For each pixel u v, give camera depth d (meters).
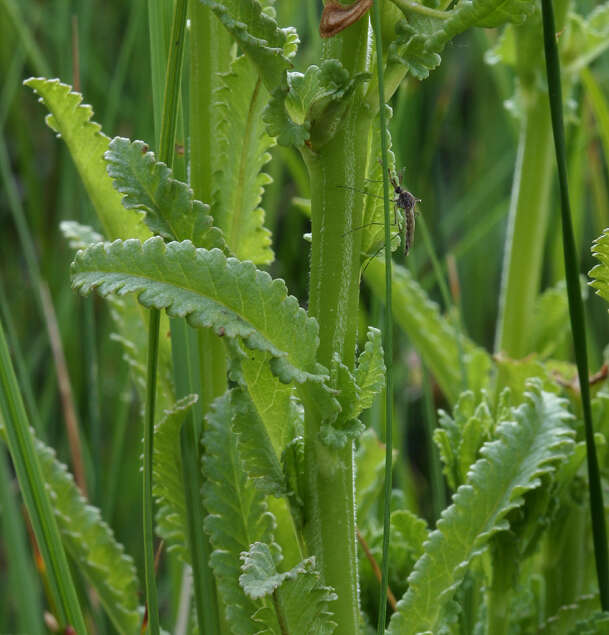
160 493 0.50
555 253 0.73
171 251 0.45
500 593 0.51
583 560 0.53
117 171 0.47
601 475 0.52
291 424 0.48
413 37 0.46
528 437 0.50
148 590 0.48
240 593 0.48
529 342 0.58
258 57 0.46
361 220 0.47
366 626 0.53
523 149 0.57
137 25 0.76
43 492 0.50
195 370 0.49
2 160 0.64
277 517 0.49
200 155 0.49
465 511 0.49
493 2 0.45
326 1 0.46
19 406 0.49
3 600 0.73
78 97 0.48
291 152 0.71
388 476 0.47
